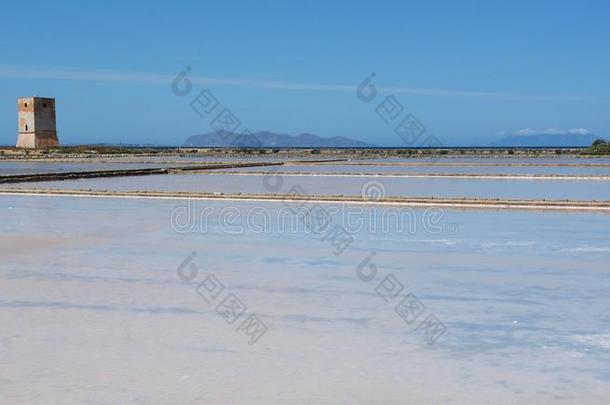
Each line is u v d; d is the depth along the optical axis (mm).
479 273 7379
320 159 42719
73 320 5559
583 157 43906
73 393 4062
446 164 34156
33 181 21547
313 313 5797
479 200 13992
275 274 7363
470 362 4605
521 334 5215
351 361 4613
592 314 5750
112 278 7141
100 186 19719
